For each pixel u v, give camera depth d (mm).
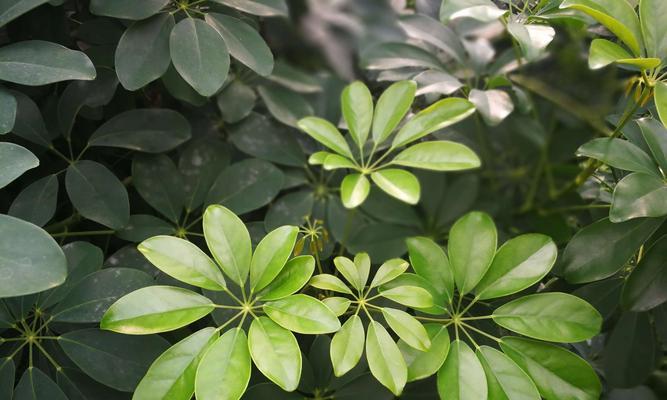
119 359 748
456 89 911
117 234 877
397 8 1044
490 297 774
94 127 917
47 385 744
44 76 751
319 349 816
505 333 837
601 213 949
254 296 784
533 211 1088
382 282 774
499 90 918
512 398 724
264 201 910
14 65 754
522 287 769
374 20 1055
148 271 852
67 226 907
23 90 871
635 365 837
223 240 743
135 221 891
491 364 744
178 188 907
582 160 1084
